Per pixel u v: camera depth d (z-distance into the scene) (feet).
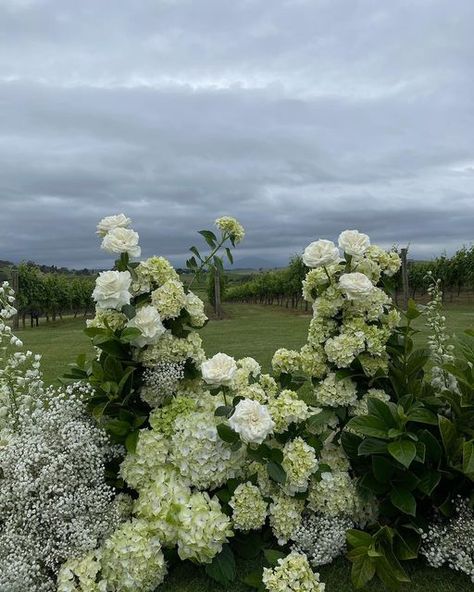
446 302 74.43
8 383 11.41
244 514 9.09
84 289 93.86
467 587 8.81
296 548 9.44
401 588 8.82
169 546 9.08
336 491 9.64
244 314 87.97
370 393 10.63
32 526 8.58
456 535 9.09
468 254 74.23
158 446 9.56
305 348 11.53
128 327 9.89
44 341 45.70
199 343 11.01
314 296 11.69
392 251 11.71
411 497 9.07
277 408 9.92
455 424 9.81
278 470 9.19
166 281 10.91
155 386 10.22
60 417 9.79
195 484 9.38
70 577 8.25
